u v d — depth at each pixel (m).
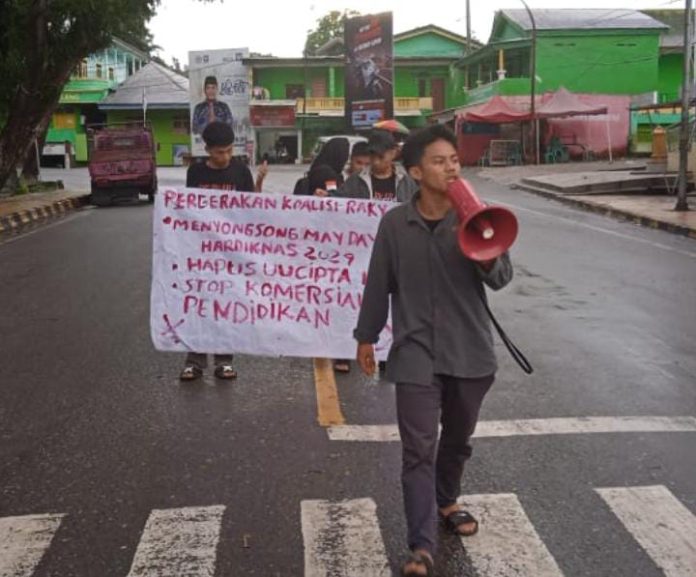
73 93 52.22
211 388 6.09
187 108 52.97
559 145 39.47
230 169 6.22
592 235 14.89
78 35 19.36
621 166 32.50
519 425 5.24
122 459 4.79
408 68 50.88
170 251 6.06
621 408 5.56
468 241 3.23
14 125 19.92
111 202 24.91
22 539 3.86
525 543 3.76
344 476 4.52
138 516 4.07
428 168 3.38
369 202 5.97
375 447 4.93
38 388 6.16
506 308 8.70
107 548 3.77
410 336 3.43
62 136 52.91
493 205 3.24
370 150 6.16
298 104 48.59
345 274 6.03
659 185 23.41
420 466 3.45
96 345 7.38
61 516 4.09
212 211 6.03
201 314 6.09
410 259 3.45
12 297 9.66
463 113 39.62
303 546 3.77
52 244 14.66
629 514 4.04
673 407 5.58
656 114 40.19
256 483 4.44
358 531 3.90
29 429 5.31
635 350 7.03
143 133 24.44
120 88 53.47
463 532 3.82
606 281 10.27
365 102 42.56
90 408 5.69
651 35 41.12
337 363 6.51
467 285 3.45
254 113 48.31
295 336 6.08
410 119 51.28
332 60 49.09
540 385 6.07
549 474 4.50
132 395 5.95
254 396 5.90
